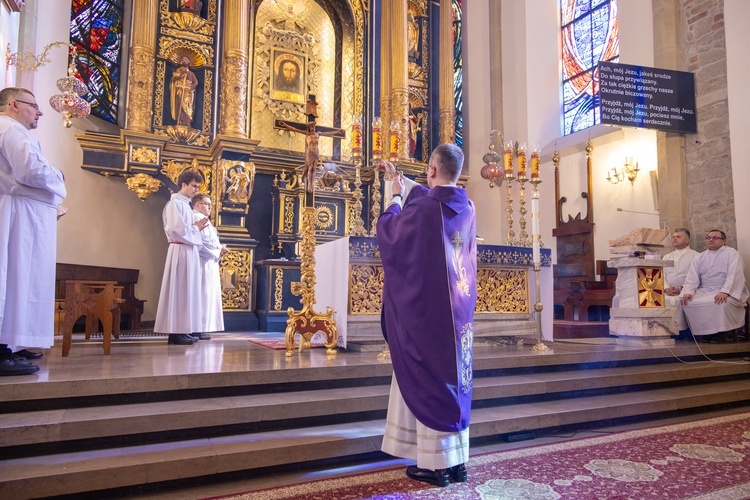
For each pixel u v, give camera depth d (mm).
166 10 9430
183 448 2830
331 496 2580
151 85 9008
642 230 6227
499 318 5461
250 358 4359
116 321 6105
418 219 2951
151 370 3535
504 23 11828
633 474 2916
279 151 10336
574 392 4406
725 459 3195
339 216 9711
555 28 11609
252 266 8883
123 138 8492
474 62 12242
